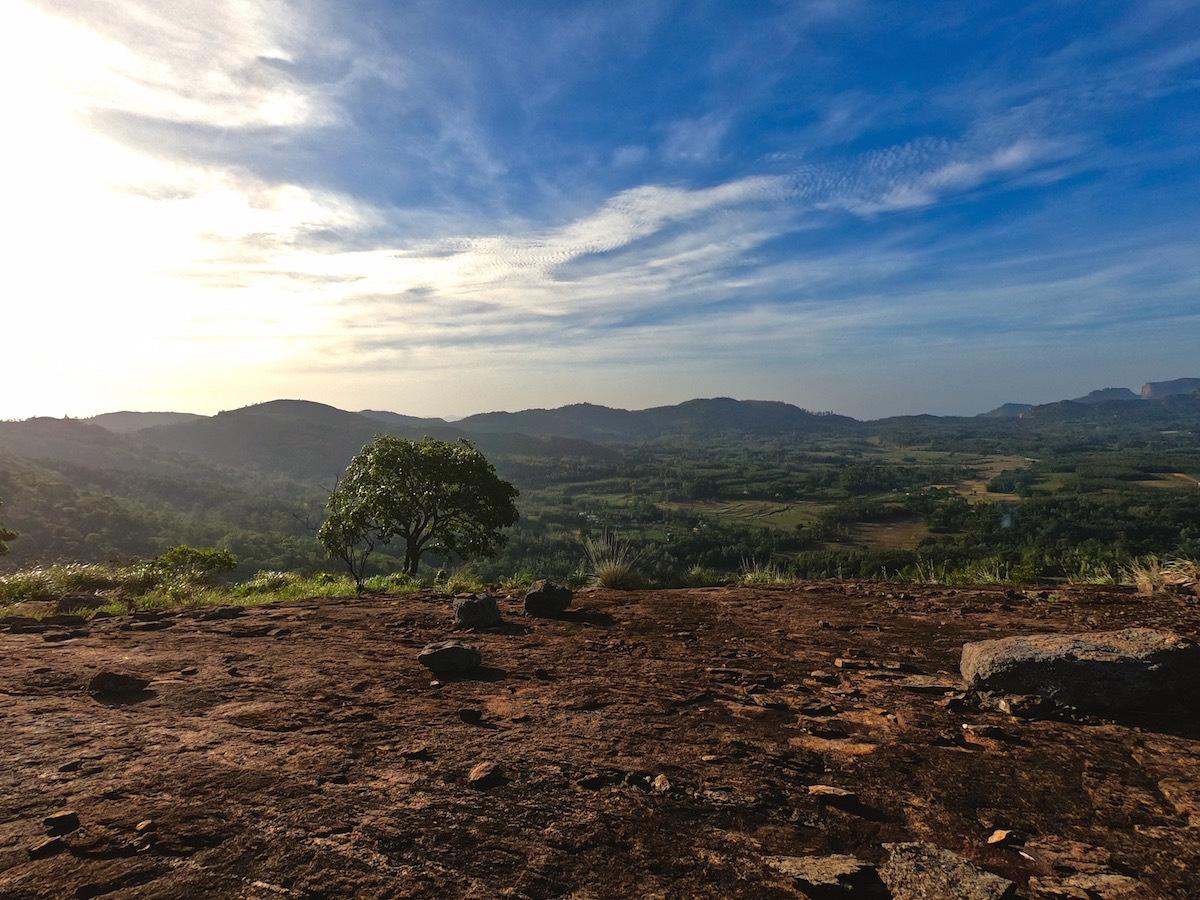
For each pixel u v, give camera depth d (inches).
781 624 219.5
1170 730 116.4
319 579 520.7
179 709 129.2
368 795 91.6
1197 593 237.0
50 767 99.7
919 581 362.3
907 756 107.6
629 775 99.4
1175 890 70.4
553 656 177.0
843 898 69.1
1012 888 69.7
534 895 69.7
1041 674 131.0
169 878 70.5
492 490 765.9
